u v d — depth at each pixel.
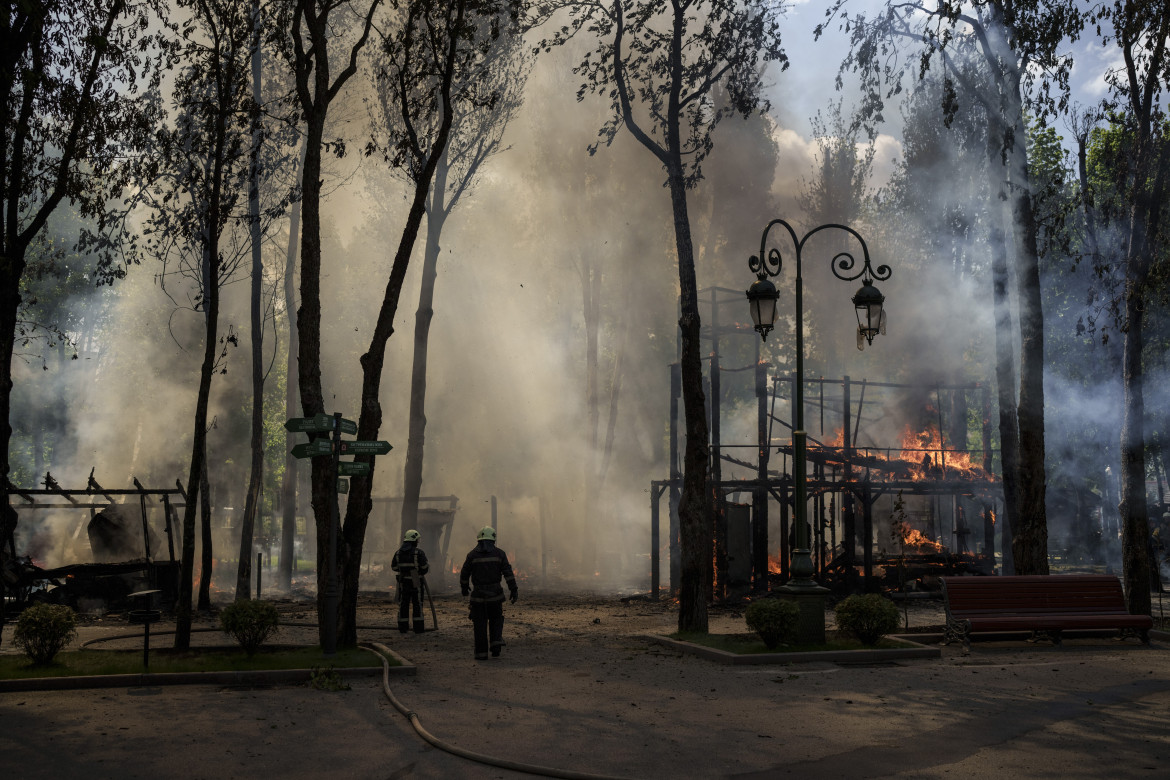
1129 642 13.89
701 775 6.34
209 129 13.74
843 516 24.09
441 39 13.65
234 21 12.97
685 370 15.12
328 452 11.98
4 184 11.88
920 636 14.02
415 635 15.52
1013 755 6.89
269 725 7.83
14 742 7.12
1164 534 29.19
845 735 7.57
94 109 12.59
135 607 19.75
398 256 12.85
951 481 23.31
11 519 18.59
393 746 7.16
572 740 7.37
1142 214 15.78
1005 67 16.39
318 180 12.72
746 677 10.69
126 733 7.45
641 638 14.66
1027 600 13.71
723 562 21.72
